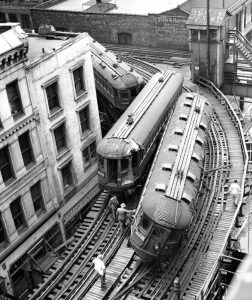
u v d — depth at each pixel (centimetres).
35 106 2128
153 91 2842
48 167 2308
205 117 2592
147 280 1870
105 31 4556
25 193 2172
